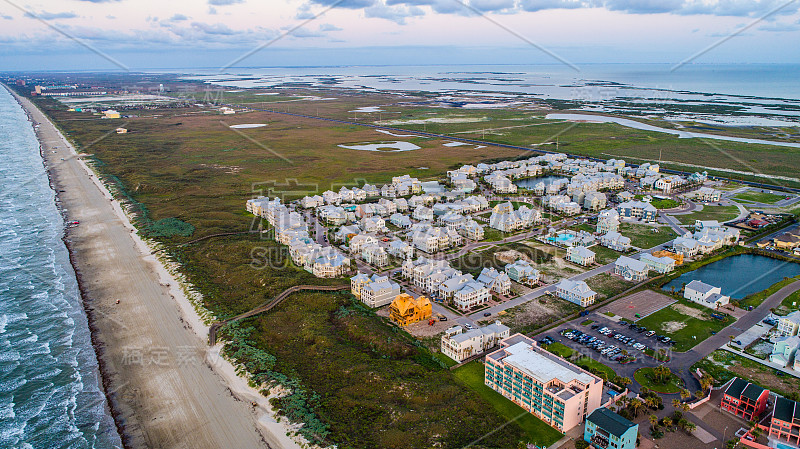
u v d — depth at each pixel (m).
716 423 138.12
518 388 147.62
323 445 129.88
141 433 138.12
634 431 126.00
